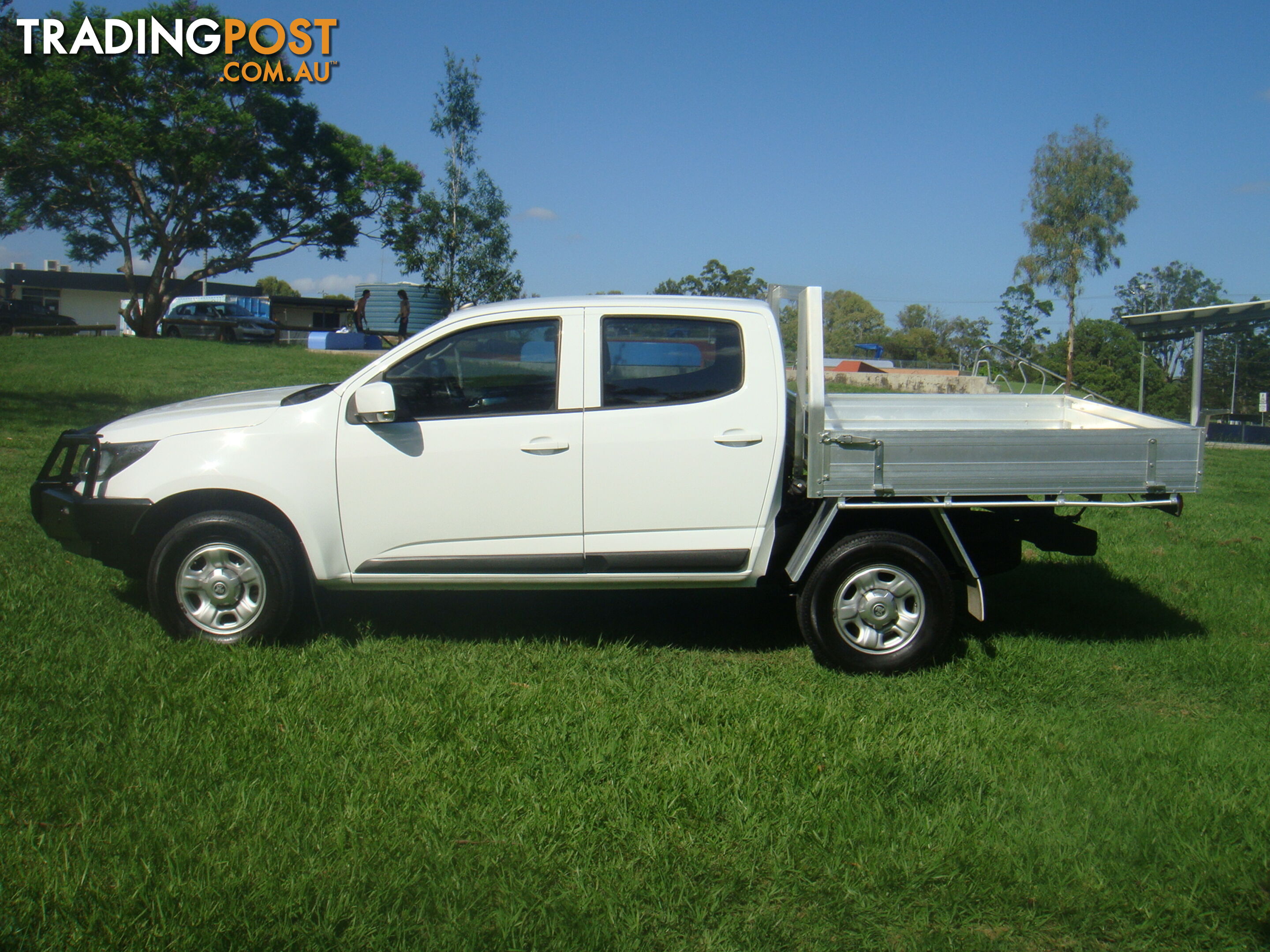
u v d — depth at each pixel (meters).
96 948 2.69
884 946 2.87
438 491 5.02
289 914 2.86
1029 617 6.24
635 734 4.14
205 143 37.09
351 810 3.41
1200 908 3.08
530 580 5.09
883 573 5.11
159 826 3.28
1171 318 22.45
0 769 3.62
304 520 4.99
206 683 4.49
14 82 34.00
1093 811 3.60
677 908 2.99
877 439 4.91
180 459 4.99
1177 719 4.64
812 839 3.40
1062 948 2.89
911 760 3.96
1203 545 8.59
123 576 6.14
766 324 5.11
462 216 25.48
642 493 5.04
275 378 19.05
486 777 3.75
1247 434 24.91
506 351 5.07
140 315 40.53
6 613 5.32
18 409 14.01
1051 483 5.00
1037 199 44.16
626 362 5.07
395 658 5.06
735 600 6.39
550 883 3.11
